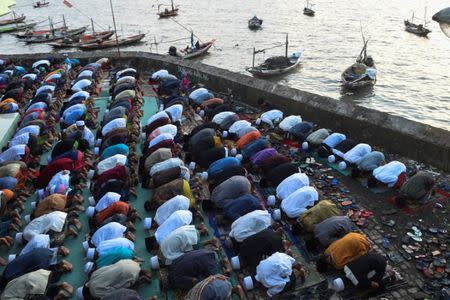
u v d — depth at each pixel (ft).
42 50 195.62
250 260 33.81
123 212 40.06
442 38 186.19
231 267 34.88
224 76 71.67
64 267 35.65
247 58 165.27
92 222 39.86
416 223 38.75
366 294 31.42
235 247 36.55
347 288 31.89
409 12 239.50
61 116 65.21
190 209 40.83
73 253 38.22
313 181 46.14
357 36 193.88
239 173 44.09
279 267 31.40
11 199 44.34
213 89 74.54
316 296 31.73
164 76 78.54
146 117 65.26
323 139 50.90
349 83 128.98
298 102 59.47
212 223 40.32
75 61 92.32
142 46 187.52
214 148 48.80
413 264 34.19
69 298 33.14
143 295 33.12
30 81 81.05
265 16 242.17
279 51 173.06
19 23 247.70
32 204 44.21
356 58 162.20
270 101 63.87
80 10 285.02
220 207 40.88
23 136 54.60
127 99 66.39
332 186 45.09
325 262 33.22
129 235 38.24
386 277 31.86
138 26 228.22
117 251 34.24
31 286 31.32
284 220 40.01
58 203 41.70
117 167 45.44
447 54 164.96
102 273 32.01
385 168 43.75
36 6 299.79
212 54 169.58
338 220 35.78
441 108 122.31
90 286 31.73
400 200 40.50
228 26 220.23
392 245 36.35
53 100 72.69
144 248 38.01
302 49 175.11
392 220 39.29
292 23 222.69
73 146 51.37
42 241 36.81
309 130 53.62
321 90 134.72
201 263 32.42
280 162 45.65
